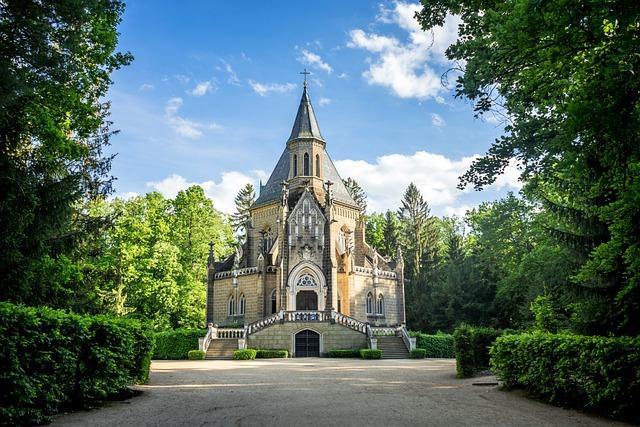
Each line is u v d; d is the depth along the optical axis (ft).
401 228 295.89
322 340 151.94
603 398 43.62
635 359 40.29
